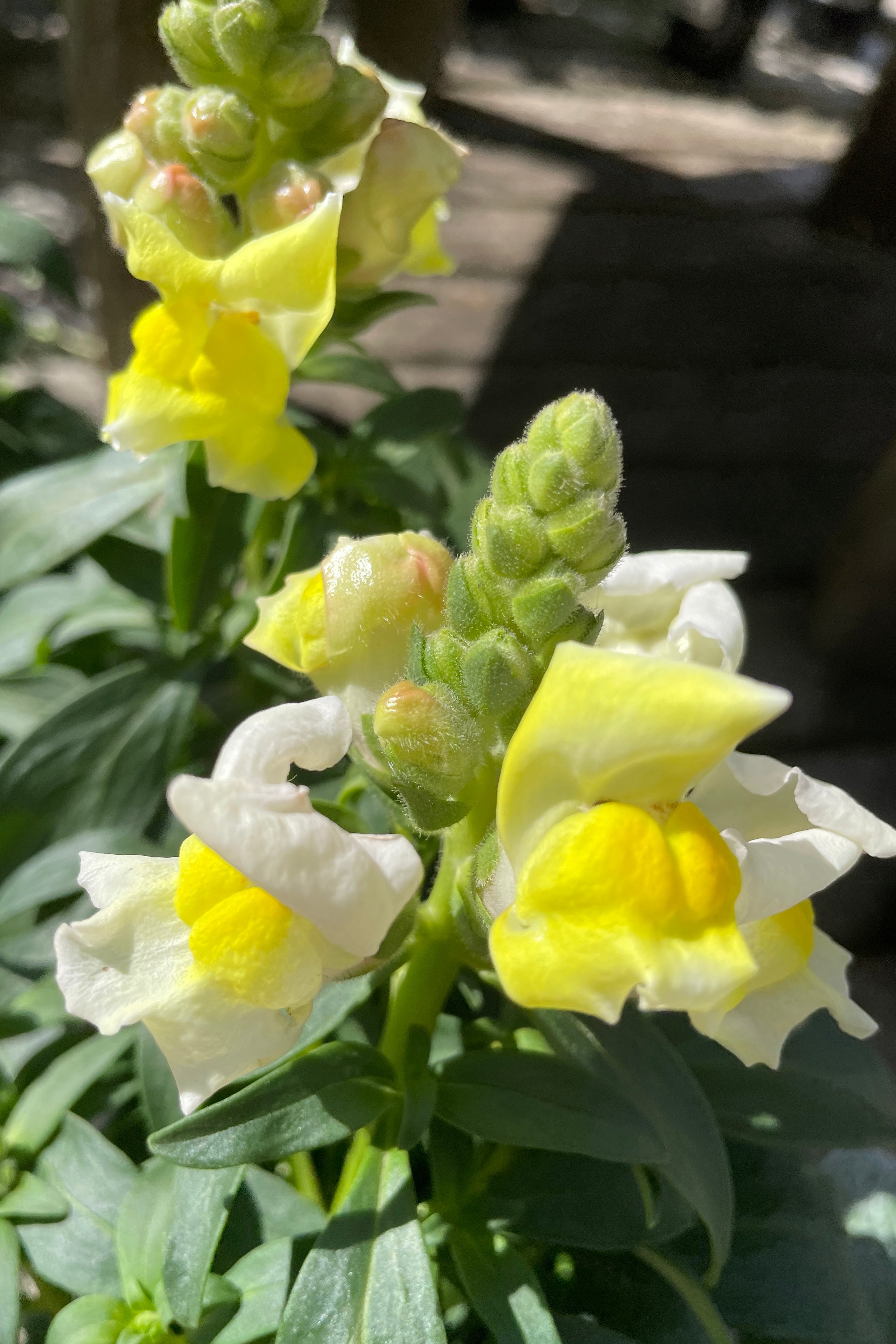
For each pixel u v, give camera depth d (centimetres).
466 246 51
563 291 49
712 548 39
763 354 48
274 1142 11
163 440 16
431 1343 10
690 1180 12
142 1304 12
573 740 8
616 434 10
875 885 35
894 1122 15
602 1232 13
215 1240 11
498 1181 13
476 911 10
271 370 16
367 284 18
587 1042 12
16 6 72
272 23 15
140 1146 17
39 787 19
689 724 8
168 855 18
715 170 66
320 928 9
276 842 9
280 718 10
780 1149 16
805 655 37
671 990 8
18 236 25
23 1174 14
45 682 22
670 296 51
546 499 9
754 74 91
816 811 10
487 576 10
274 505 20
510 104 70
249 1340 12
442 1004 14
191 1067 10
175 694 20
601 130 69
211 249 16
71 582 23
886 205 58
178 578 19
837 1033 17
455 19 44
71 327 42
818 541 40
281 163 16
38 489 19
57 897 17
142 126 16
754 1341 16
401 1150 12
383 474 20
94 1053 15
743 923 10
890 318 53
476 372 42
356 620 12
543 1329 11
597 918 9
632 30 94
